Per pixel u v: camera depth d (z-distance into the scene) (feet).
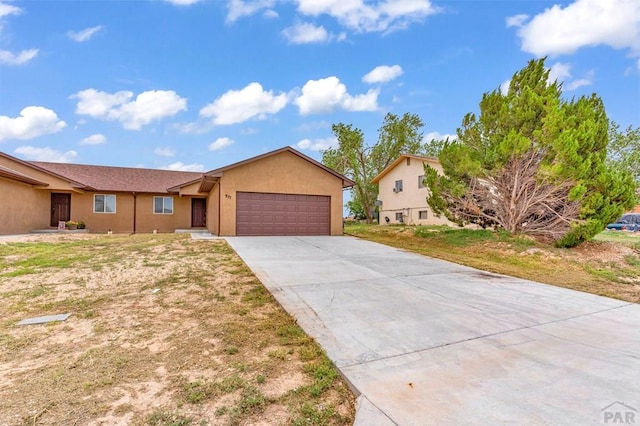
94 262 26.27
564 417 8.32
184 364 11.07
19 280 21.26
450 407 8.74
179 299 18.02
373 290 20.24
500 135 38.65
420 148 102.27
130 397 9.11
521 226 40.73
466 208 43.37
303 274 23.79
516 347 12.72
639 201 42.11
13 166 48.49
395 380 10.18
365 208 101.35
